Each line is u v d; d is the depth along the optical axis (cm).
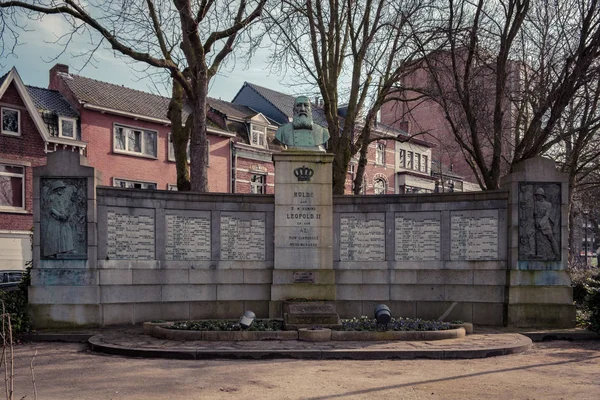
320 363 1108
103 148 3891
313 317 1390
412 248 1717
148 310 1639
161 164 4219
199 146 1995
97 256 1577
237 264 1716
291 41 2038
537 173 1608
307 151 1675
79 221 1570
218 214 1725
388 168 5644
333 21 2239
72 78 4012
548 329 1515
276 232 1662
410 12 2147
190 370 1039
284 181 1669
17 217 3453
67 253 1559
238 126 4709
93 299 1546
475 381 962
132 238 1641
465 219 1678
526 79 2228
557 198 1609
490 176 2008
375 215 1741
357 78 2330
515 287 1584
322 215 1664
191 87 1984
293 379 970
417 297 1695
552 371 1048
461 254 1677
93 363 1109
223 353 1150
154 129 4181
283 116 5169
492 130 2384
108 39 1772
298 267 1653
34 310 1524
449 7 2023
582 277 2439
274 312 1631
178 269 1683
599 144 2973
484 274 1644
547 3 2077
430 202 1712
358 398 852
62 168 1577
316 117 3844
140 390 897
